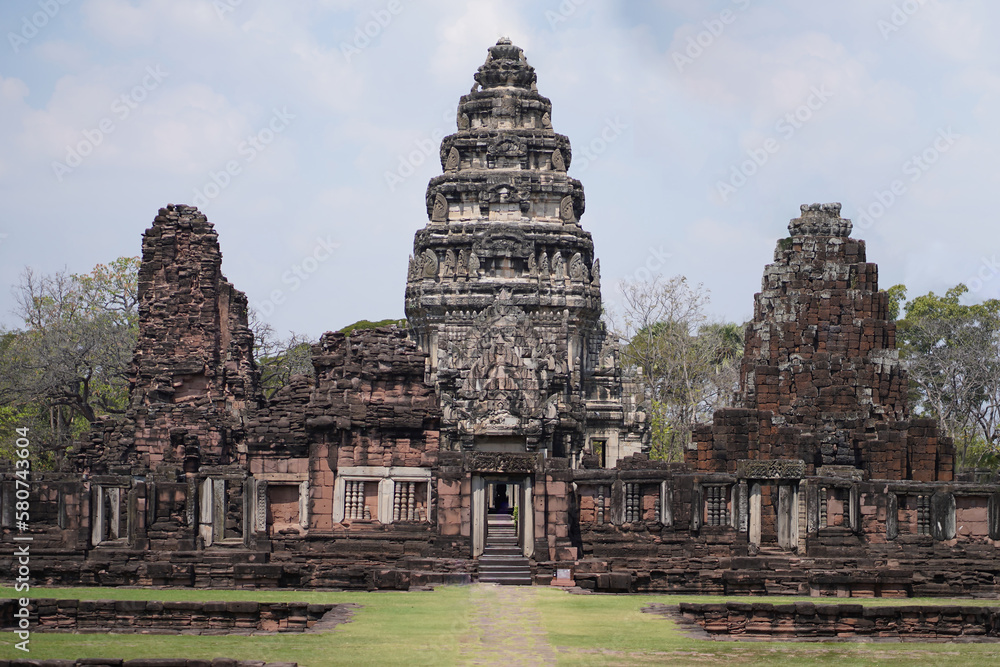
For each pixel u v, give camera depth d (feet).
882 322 256.93
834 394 248.11
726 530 202.90
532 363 286.25
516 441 272.10
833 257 260.21
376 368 211.00
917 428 240.73
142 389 263.70
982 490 209.87
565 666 129.49
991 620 152.35
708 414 442.50
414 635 142.72
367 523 206.69
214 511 207.00
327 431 207.62
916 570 198.80
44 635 144.15
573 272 402.93
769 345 257.96
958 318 441.27
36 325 393.09
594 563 190.60
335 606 160.45
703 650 137.59
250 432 209.46
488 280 398.01
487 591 177.78
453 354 338.95
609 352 390.21
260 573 189.16
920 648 143.02
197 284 269.85
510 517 253.85
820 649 141.38
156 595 172.14
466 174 409.69
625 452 372.58
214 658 126.31
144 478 210.38
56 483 206.08
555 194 411.34
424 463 208.85
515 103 418.51
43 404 378.94
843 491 207.31
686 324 453.58
